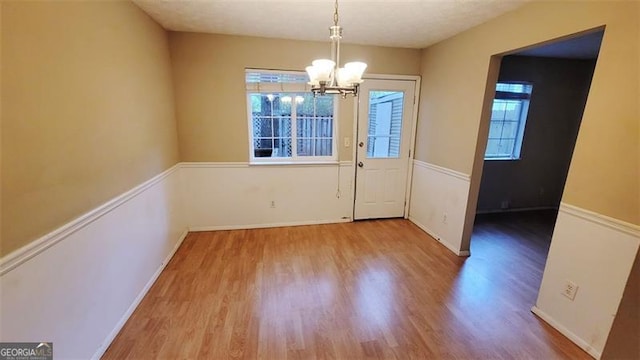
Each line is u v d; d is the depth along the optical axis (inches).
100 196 68.1
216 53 126.8
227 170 139.8
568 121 174.1
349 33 120.9
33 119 48.5
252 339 73.7
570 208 73.9
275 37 129.3
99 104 68.1
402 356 69.1
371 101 147.9
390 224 156.1
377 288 96.9
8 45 43.8
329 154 153.5
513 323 80.7
